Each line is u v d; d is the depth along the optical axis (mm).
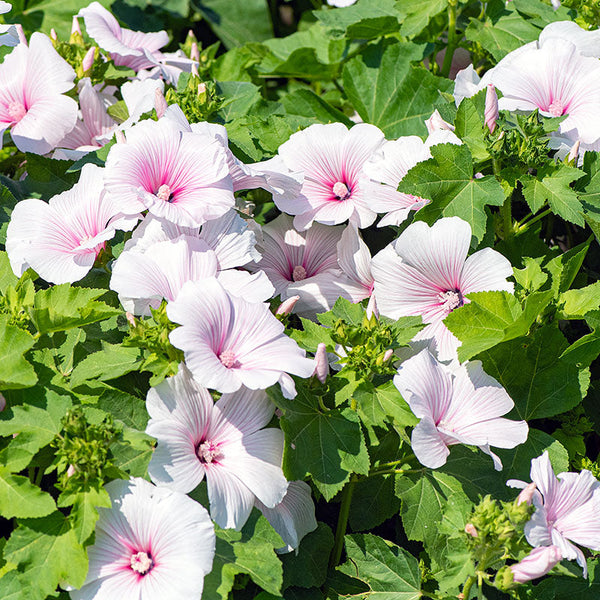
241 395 1353
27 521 1302
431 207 1435
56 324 1363
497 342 1389
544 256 1456
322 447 1359
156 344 1343
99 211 1417
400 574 1380
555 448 1410
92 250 1405
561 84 1510
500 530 1303
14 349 1340
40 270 1392
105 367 1351
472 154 1454
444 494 1387
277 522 1361
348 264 1466
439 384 1373
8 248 1412
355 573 1385
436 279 1417
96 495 1297
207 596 1309
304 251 1496
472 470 1399
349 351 1387
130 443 1330
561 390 1423
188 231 1399
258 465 1342
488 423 1376
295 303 1426
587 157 1469
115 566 1301
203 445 1339
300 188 1451
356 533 1393
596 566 1407
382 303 1422
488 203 1424
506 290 1403
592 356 1423
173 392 1331
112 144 1488
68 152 1509
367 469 1355
